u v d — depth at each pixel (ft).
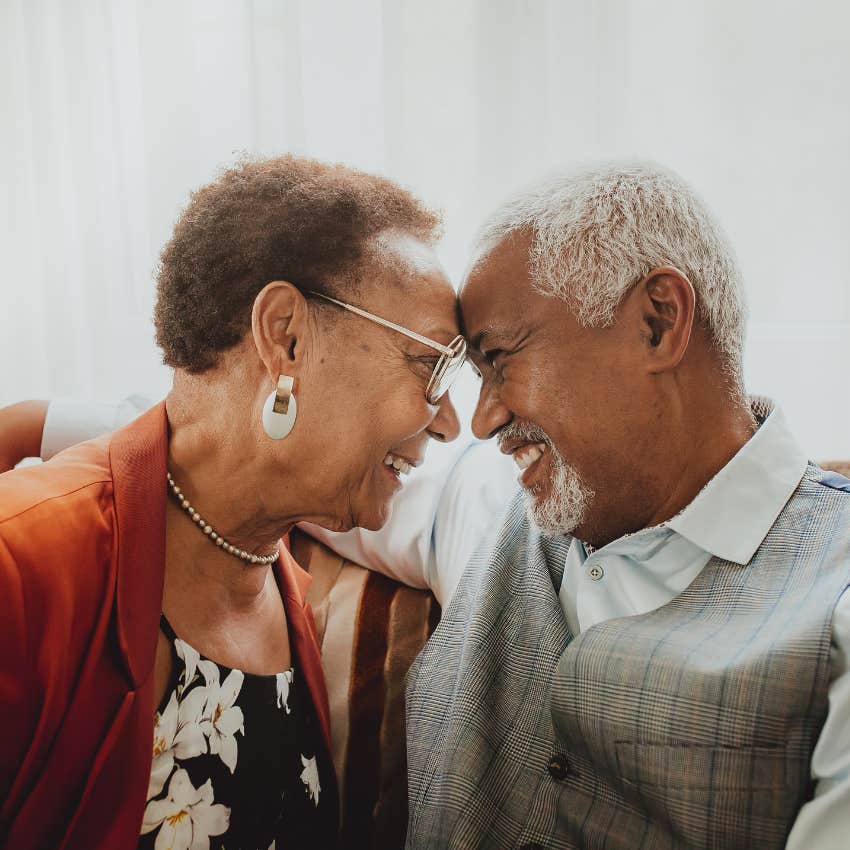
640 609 3.35
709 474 3.32
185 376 3.26
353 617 4.24
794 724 2.76
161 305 3.19
